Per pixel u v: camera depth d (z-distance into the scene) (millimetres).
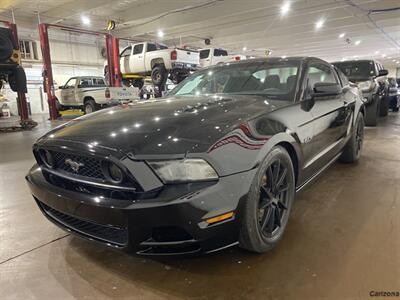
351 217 2268
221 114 1766
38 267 1772
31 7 12914
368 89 6578
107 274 1689
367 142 5062
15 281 1648
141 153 1439
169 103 2154
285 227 1973
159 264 1765
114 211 1431
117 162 1427
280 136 1806
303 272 1633
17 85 8891
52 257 1879
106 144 1524
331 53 27562
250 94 2371
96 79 12906
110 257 1860
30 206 2736
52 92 11984
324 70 2965
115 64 13305
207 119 1689
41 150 1816
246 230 1618
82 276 1678
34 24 14953
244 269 1683
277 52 25953
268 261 1746
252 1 11766
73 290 1562
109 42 13352
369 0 11688
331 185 2977
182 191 1400
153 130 1584
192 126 1605
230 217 1493
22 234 2189
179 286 1565
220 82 2705
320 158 2490
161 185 1414
